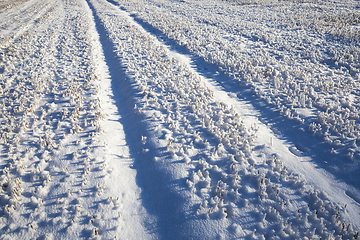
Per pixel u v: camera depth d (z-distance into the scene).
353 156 5.11
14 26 19.06
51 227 3.95
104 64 11.91
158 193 4.66
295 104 7.26
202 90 8.62
